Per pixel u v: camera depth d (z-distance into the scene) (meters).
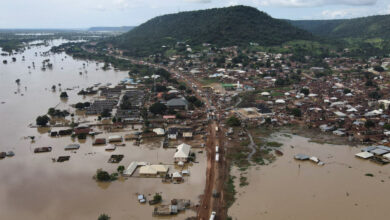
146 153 120.50
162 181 97.25
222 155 118.12
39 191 91.25
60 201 85.88
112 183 96.31
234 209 82.00
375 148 119.69
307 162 111.31
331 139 134.38
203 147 126.19
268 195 88.75
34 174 102.50
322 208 82.06
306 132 144.25
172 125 156.38
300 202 85.00
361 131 140.75
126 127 154.00
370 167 106.56
